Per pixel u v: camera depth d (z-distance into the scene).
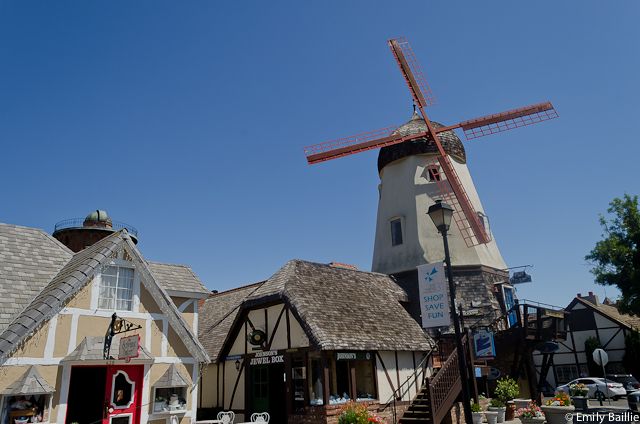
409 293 21.64
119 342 10.32
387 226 25.30
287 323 15.34
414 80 26.39
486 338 17.23
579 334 33.34
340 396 14.61
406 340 16.53
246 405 16.16
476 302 21.48
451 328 19.55
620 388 25.73
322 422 13.40
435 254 22.97
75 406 11.38
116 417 10.48
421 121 26.91
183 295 14.34
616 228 19.80
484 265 22.95
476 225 23.47
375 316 16.97
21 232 12.59
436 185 24.70
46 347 9.72
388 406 15.24
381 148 27.25
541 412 15.12
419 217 24.03
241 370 16.89
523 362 19.16
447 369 15.64
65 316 10.12
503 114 26.45
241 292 21.75
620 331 31.84
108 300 10.91
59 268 12.26
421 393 16.06
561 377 33.41
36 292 11.09
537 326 19.66
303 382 14.37
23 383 9.11
